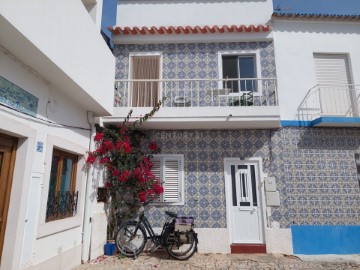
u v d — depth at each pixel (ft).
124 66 24.47
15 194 11.83
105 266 17.37
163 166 22.70
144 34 24.38
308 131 22.80
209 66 24.20
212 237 21.29
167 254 20.66
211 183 22.31
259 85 23.62
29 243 12.39
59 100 15.55
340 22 24.86
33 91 13.08
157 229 21.66
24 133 12.13
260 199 21.93
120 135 21.48
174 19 25.93
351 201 21.70
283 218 21.36
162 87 23.95
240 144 22.80
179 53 24.56
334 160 22.33
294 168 22.18
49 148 14.12
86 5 19.60
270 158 22.38
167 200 22.13
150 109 21.24
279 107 21.40
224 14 25.76
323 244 20.95
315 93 23.52
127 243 20.17
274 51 24.11
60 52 12.71
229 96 23.39
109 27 23.76
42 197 13.42
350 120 21.39
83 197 18.17
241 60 24.64
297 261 19.11
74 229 17.06
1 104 10.92
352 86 23.99
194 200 22.08
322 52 24.38
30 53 11.34
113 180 21.36
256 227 21.68
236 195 22.22
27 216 12.32
